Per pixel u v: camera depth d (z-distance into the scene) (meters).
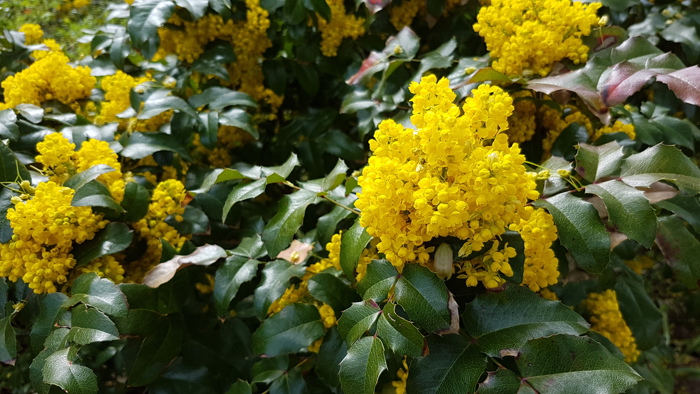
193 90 0.49
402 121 0.35
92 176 0.28
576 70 0.31
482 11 0.33
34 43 0.48
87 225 0.28
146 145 0.36
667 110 0.41
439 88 0.22
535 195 0.21
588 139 0.36
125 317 0.25
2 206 0.28
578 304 0.39
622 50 0.31
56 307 0.26
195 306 0.34
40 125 0.38
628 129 0.36
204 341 0.33
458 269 0.23
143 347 0.28
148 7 0.38
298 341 0.27
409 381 0.21
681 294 0.67
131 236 0.29
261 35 0.45
